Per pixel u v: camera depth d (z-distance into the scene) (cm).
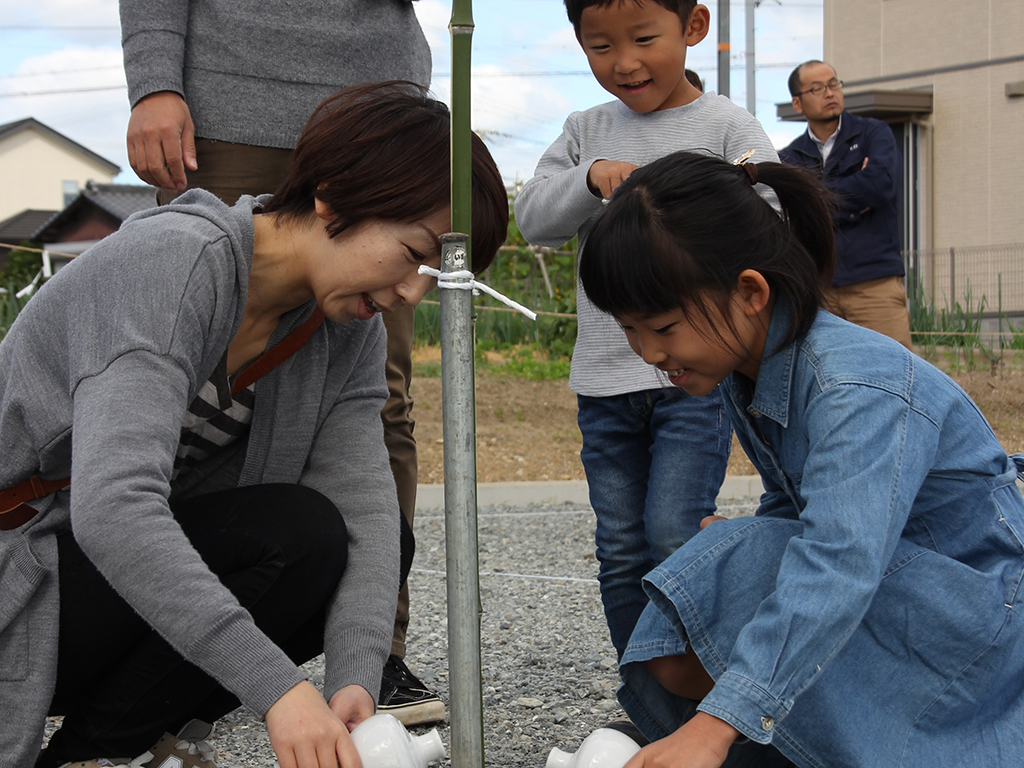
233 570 166
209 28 228
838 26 1255
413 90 166
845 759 154
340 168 155
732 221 161
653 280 158
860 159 522
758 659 145
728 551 165
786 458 172
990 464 167
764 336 168
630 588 235
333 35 235
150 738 165
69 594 157
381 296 163
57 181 4153
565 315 783
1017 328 992
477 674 144
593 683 259
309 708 138
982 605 160
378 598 170
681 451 220
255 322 171
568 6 238
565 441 609
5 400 155
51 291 155
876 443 152
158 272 149
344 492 181
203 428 175
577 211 238
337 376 184
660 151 243
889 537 150
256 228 166
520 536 441
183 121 223
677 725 180
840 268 525
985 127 1156
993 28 1138
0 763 150
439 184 156
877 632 160
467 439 141
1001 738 164
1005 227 1148
